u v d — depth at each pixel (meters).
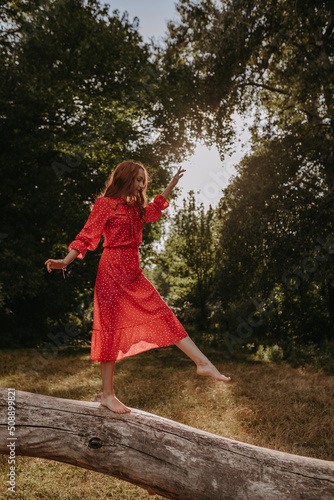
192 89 14.70
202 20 14.80
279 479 1.98
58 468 4.12
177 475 2.01
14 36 13.20
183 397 6.95
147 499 3.59
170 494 2.04
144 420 2.19
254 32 13.86
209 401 6.79
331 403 6.66
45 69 11.83
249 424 5.62
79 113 12.91
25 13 12.95
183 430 2.18
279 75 15.40
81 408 2.22
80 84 12.43
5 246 12.51
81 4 13.51
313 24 12.73
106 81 12.96
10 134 12.05
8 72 11.32
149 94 13.74
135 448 2.06
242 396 7.12
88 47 12.17
